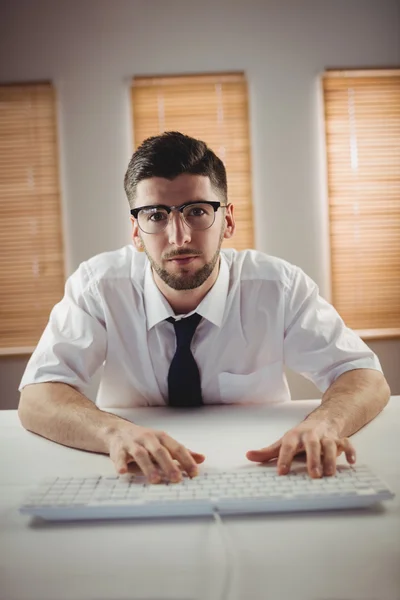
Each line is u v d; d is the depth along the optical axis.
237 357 1.42
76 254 2.71
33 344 2.71
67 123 2.68
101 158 2.69
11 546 0.67
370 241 2.74
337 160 2.72
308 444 0.88
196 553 0.65
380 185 2.73
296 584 0.58
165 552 0.65
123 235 2.71
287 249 2.75
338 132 2.71
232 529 0.70
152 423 1.19
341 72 2.69
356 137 2.72
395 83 2.72
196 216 1.20
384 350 2.78
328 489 0.76
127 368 1.44
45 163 2.67
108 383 1.47
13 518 0.75
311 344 1.38
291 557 0.63
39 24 2.66
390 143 2.73
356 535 0.67
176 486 0.79
